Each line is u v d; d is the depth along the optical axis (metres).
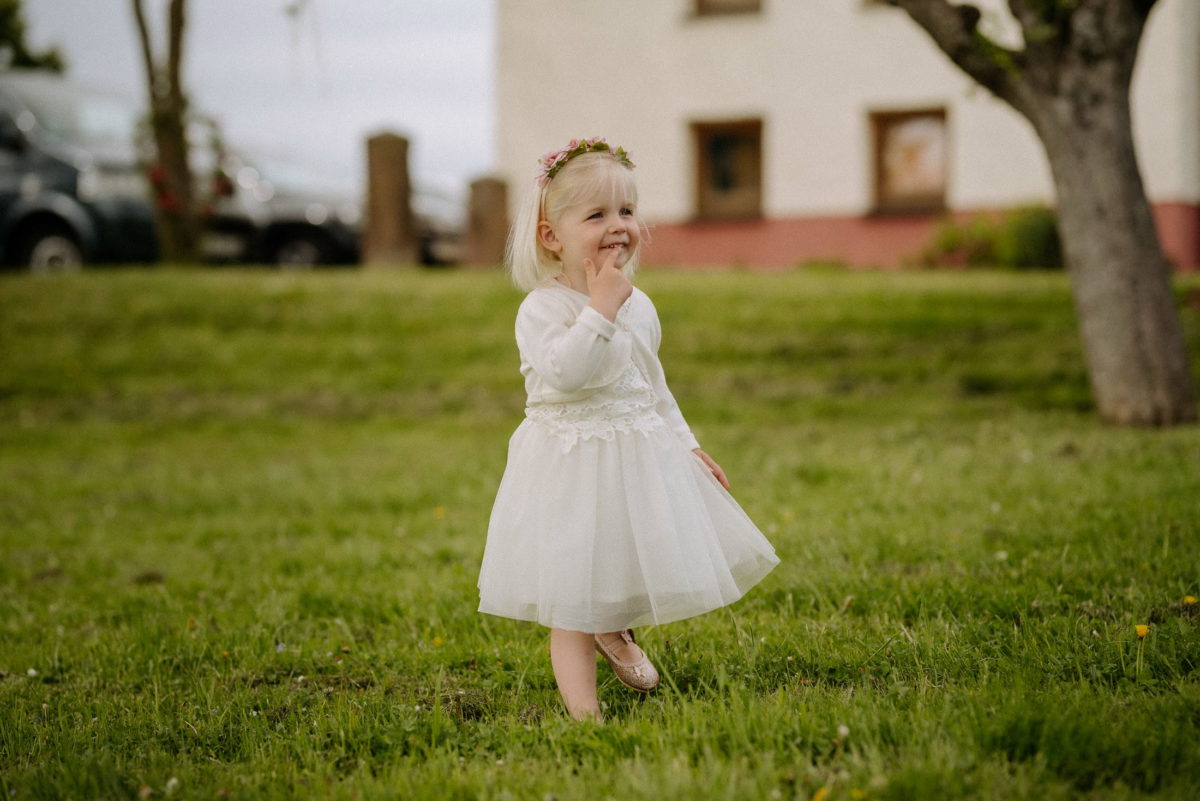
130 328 11.27
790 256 17.31
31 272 13.16
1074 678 2.84
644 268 14.86
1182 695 2.61
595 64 17.77
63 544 5.67
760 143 17.75
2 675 3.51
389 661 3.43
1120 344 6.95
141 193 13.72
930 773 2.21
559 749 2.53
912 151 17.02
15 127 13.47
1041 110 6.88
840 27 16.66
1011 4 6.67
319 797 2.37
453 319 11.45
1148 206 6.92
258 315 11.55
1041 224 14.23
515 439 2.86
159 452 8.31
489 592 2.78
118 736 2.86
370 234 14.36
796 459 6.52
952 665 2.94
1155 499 4.75
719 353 10.20
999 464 5.93
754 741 2.48
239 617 4.02
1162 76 14.92
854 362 9.77
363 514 6.02
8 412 9.52
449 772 2.46
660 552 2.66
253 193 14.28
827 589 3.82
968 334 10.23
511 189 18.20
